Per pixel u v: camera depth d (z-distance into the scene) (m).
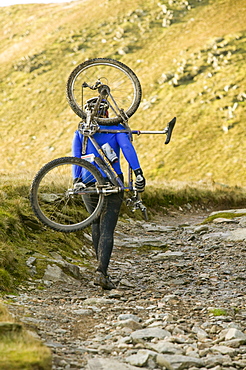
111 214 6.71
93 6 99.00
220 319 5.19
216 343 4.48
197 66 69.06
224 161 50.47
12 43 91.19
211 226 13.04
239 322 5.15
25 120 65.88
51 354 3.83
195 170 49.72
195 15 86.31
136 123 60.47
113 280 7.24
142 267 8.39
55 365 3.72
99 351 4.21
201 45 74.94
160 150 54.56
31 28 95.38
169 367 3.83
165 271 8.00
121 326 4.88
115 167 6.71
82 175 6.61
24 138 61.50
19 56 83.88
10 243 7.33
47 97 70.25
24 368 3.40
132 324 4.89
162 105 63.16
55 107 67.75
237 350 4.29
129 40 81.62
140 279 7.45
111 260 8.80
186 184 24.33
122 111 6.74
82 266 7.95
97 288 6.79
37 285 6.47
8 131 63.72
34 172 16.44
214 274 7.64
